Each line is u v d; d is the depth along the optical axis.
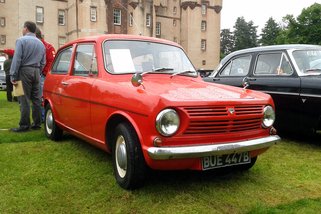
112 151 4.35
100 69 4.73
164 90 3.95
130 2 48.25
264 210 3.57
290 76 6.31
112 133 4.41
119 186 4.18
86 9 44.53
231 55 7.70
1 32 44.78
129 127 3.95
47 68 8.13
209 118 3.68
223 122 3.78
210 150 3.64
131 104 3.86
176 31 55.78
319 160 5.49
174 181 4.39
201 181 4.42
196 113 3.63
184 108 3.59
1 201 3.77
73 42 5.79
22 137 6.51
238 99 3.95
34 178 4.43
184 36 55.56
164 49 5.33
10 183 4.27
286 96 6.28
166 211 3.59
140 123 3.71
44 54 7.24
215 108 3.75
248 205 3.76
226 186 4.29
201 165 3.76
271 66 6.75
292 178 4.64
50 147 5.89
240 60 7.40
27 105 7.03
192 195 3.98
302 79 6.09
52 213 3.53
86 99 4.80
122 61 4.84
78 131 5.22
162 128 3.51
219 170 4.75
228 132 3.86
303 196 4.04
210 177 4.57
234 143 3.85
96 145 4.79
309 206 3.72
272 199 3.93
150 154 3.54
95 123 4.64
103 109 4.40
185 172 4.71
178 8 55.88
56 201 3.78
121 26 47.69
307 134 6.57
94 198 3.86
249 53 7.27
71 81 5.35
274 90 6.48
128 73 4.74
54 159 5.23
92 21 45.09
